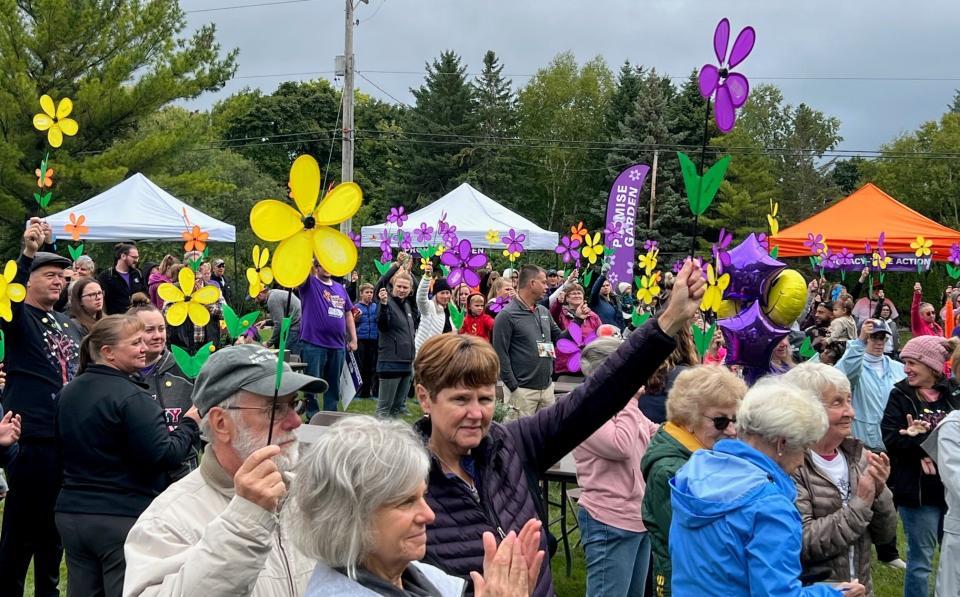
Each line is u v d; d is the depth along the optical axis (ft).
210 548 5.05
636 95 146.41
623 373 7.88
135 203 39.86
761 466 7.68
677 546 7.73
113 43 59.77
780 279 11.64
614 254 38.81
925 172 140.05
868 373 17.76
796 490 8.18
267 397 6.57
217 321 27.27
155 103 59.16
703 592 7.36
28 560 13.23
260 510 5.12
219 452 6.62
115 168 56.59
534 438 8.09
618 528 11.25
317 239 5.66
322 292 25.41
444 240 36.19
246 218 91.50
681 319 7.72
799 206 147.43
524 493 7.53
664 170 120.57
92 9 57.26
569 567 16.20
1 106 53.47
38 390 13.25
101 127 58.90
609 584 11.25
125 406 10.16
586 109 165.78
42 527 13.12
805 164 150.82
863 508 8.77
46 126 14.35
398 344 27.89
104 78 57.98
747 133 153.69
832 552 8.77
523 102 167.84
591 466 11.55
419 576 5.57
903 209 45.14
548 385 21.95
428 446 7.35
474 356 7.14
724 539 7.23
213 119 65.77
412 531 5.10
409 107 146.10
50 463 13.14
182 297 9.91
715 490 7.42
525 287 21.59
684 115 131.75
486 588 5.11
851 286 64.39
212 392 6.57
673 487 7.84
